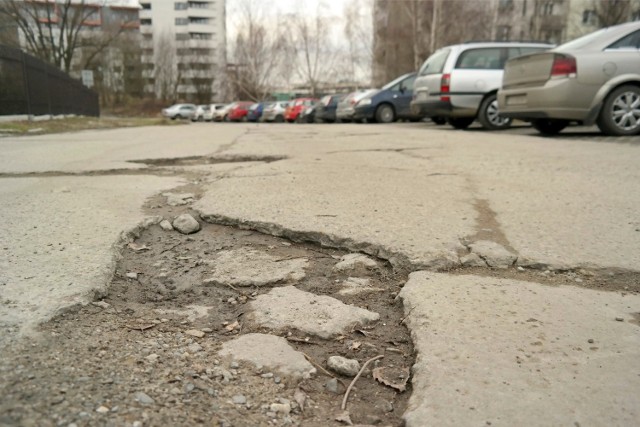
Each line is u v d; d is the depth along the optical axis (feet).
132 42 182.29
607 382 3.66
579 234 7.09
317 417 3.42
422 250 6.30
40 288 4.95
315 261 6.40
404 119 50.67
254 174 12.16
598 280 5.65
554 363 3.91
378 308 5.13
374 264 6.20
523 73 22.00
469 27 106.42
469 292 5.22
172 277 5.79
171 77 199.11
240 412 3.36
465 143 20.26
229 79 176.55
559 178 11.50
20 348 3.82
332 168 13.14
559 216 8.07
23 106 40.27
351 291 5.52
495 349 4.10
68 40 108.68
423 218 7.82
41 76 45.19
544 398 3.47
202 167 13.69
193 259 6.40
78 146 20.33
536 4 114.93
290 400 3.56
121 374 3.63
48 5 105.50
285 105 89.56
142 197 9.49
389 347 4.38
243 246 6.94
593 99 20.01
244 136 27.55
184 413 3.25
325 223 7.43
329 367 4.03
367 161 14.70
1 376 3.41
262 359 4.06
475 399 3.46
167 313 4.89
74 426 2.96
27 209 8.32
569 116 20.34
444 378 3.70
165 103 185.88
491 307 4.87
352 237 6.77
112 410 3.17
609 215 8.13
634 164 13.35
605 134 21.21
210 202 8.90
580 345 4.18
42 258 5.85
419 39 96.12
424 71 31.91
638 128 20.51
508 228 7.37
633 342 4.25
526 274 5.82
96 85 170.91
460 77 28.78
